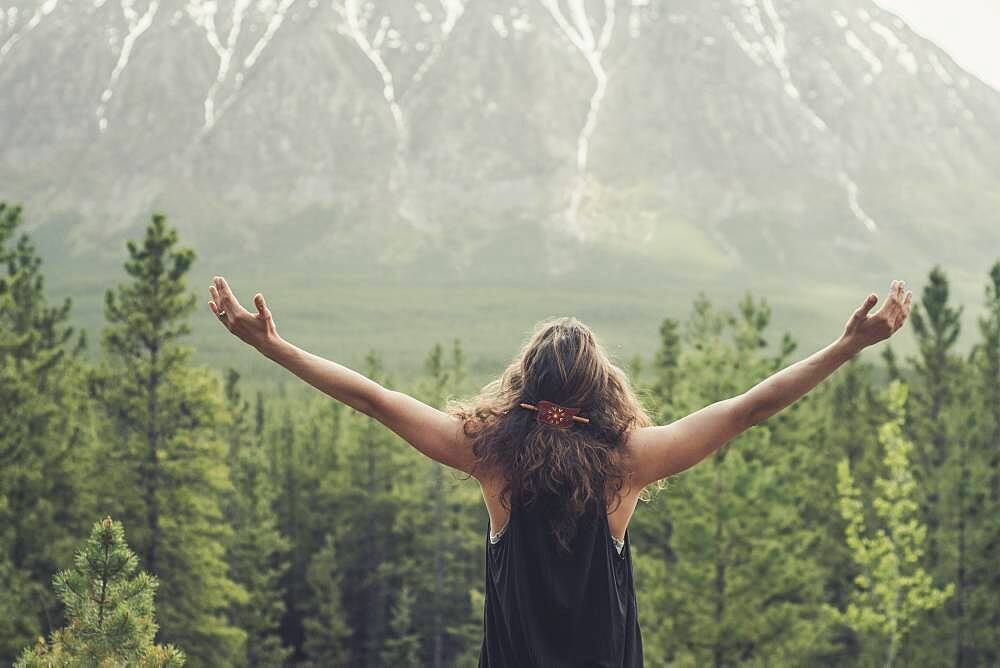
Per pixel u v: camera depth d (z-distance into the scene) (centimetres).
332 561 4809
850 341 280
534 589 283
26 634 2241
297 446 5497
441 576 4931
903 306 276
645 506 2719
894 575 2153
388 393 297
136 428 2772
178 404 2775
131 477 2769
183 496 2795
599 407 288
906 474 2166
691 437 285
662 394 3127
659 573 2416
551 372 287
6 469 2448
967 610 2552
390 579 5297
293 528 5262
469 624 5044
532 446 281
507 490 286
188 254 2683
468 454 291
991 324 2852
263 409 7094
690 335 2438
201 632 2878
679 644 2286
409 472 4997
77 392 3031
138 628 554
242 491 4275
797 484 2653
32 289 2980
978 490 2528
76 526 2791
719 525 2216
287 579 5294
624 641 290
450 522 4919
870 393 3503
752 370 2272
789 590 2378
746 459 2281
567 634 283
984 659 2588
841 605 3375
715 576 2252
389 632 5225
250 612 4262
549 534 284
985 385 2864
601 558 285
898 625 2184
